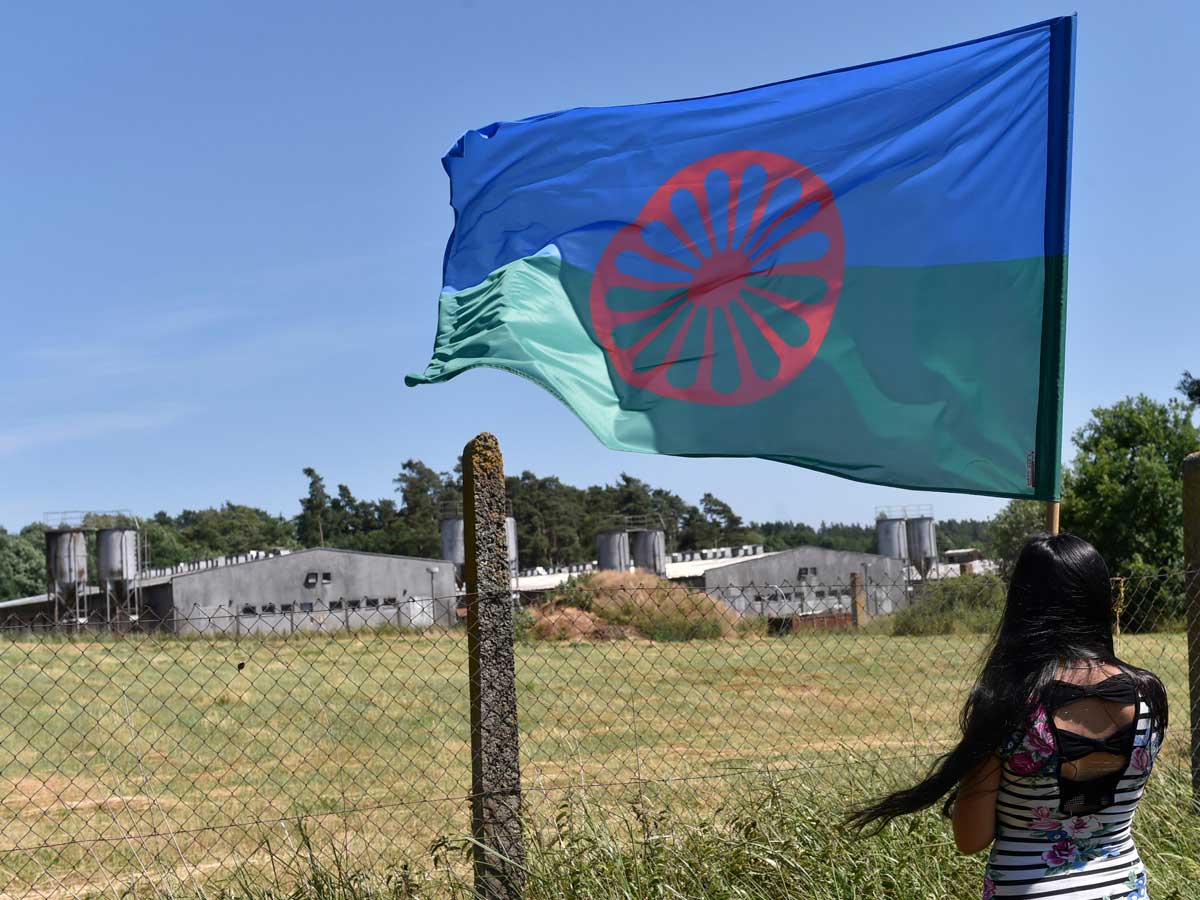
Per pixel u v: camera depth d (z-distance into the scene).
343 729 13.45
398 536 124.75
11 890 7.08
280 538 136.62
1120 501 40.03
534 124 6.59
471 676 5.32
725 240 6.48
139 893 6.52
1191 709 6.80
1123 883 3.02
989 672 3.14
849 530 148.38
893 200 6.43
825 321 6.39
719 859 5.49
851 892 5.30
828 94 6.52
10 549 93.69
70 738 13.29
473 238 6.62
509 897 5.17
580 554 125.75
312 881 5.39
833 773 7.12
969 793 3.13
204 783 10.91
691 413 6.33
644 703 14.35
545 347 6.21
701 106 6.57
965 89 6.43
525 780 10.13
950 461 6.30
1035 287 6.30
